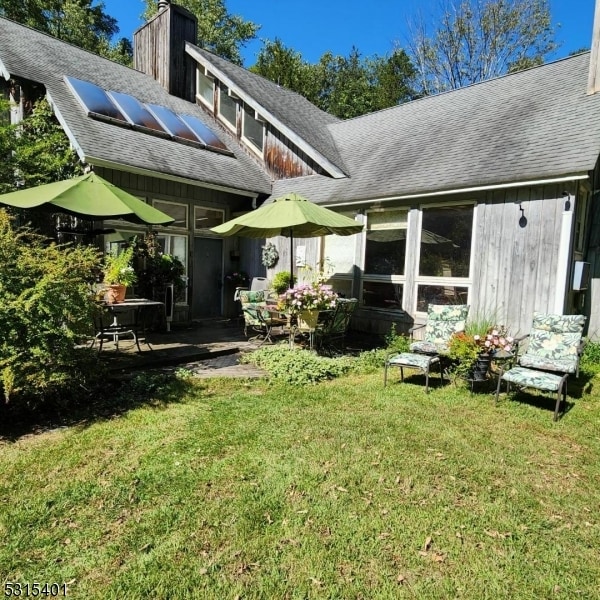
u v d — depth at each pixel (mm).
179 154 9062
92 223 7605
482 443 3594
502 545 2330
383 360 6418
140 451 3301
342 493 2777
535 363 4824
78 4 20062
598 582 2086
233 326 9180
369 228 8477
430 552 2264
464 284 7062
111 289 5867
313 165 9984
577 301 7219
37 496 2670
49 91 7941
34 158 7043
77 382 4176
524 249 6391
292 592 1982
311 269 9281
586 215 7328
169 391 4723
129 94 10180
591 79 7320
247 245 10602
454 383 5328
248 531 2381
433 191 7012
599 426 4027
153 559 2160
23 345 3641
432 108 10375
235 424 3852
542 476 3076
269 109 10781
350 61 26953
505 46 21141
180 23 12234
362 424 3924
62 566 2109
